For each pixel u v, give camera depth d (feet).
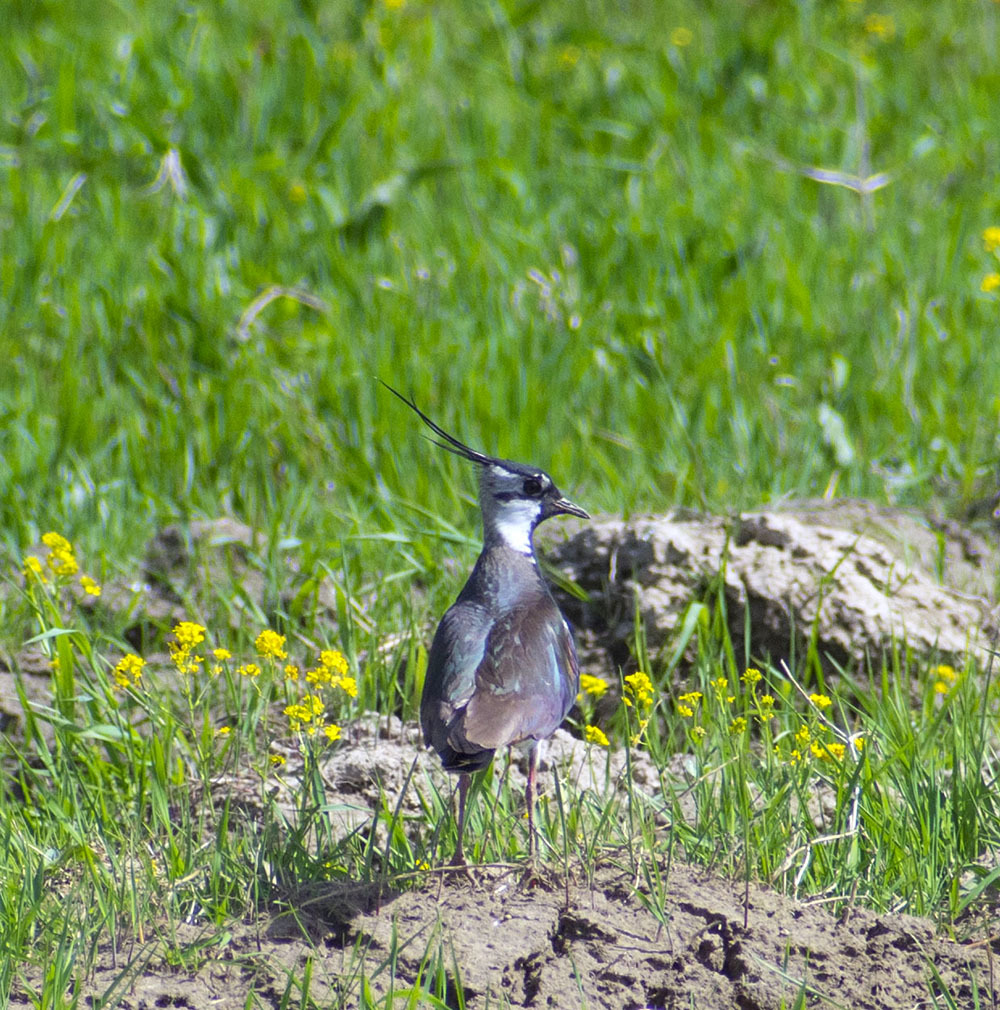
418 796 27.04
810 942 21.50
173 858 24.36
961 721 27.94
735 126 62.75
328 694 30.89
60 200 53.36
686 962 21.26
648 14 78.13
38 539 38.68
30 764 30.48
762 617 32.45
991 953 21.24
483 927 21.98
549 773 28.30
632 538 33.81
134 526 39.40
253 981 20.65
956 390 44.21
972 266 50.70
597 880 23.15
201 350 46.03
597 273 50.55
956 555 36.70
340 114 57.62
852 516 37.37
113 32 69.10
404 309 46.98
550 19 75.20
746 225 53.67
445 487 40.63
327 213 53.88
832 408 43.50
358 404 42.88
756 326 46.44
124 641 34.65
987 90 66.49
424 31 68.69
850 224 54.13
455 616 25.31
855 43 70.79
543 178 57.67
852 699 31.50
